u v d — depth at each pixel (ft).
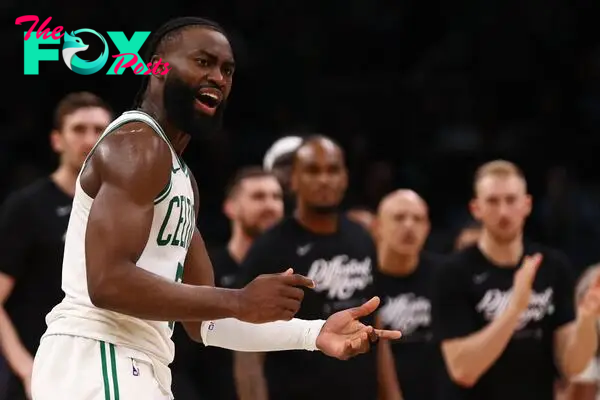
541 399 48.26
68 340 26.07
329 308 43.68
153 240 26.17
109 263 23.94
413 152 116.98
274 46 120.06
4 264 44.34
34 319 44.55
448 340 47.80
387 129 118.11
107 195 24.44
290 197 53.21
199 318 24.41
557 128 118.11
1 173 105.29
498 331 44.75
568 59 120.78
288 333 29.89
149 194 24.79
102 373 25.62
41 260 44.68
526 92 119.96
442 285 48.62
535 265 44.47
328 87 119.14
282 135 116.06
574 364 47.55
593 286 46.73
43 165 106.93
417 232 52.75
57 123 45.83
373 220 61.31
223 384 48.70
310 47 121.19
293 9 122.52
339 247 44.27
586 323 46.65
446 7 124.26
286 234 44.01
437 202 112.47
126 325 26.23
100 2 112.06
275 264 43.34
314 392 42.09
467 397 47.24
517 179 48.62
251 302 24.44
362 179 110.32
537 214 108.58
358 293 44.39
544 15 122.11
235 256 54.03
